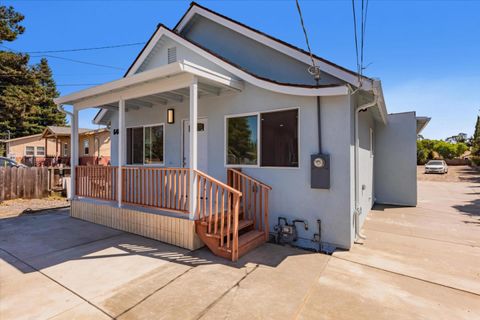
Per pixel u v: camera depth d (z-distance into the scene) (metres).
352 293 2.87
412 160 8.56
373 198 8.50
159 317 2.41
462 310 2.55
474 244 4.55
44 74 27.55
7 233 5.12
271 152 4.97
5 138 24.00
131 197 5.57
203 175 4.14
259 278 3.21
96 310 2.51
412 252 4.15
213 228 4.25
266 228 4.62
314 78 4.89
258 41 5.71
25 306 2.58
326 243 4.39
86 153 20.34
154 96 5.87
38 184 9.75
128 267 3.52
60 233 5.10
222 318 2.40
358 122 5.05
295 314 2.47
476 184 15.42
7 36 19.31
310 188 4.53
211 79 4.37
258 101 5.11
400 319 2.40
